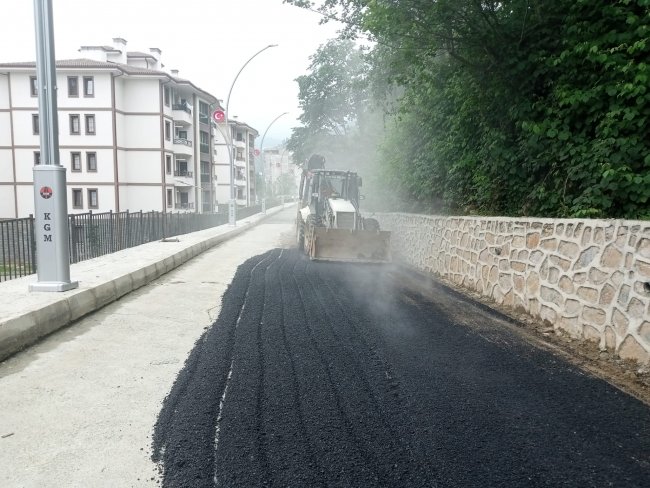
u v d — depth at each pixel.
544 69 7.35
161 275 10.20
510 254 7.27
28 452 3.06
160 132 41.94
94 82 39.28
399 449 3.12
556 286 6.02
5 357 4.75
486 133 9.18
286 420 3.49
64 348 5.12
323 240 12.05
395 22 7.90
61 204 6.54
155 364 4.64
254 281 9.19
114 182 40.06
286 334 5.62
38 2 6.33
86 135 39.56
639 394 4.08
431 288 8.88
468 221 8.95
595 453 3.14
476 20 7.73
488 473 2.88
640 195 5.62
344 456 3.02
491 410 3.72
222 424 3.42
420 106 12.04
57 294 6.31
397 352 5.05
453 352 5.10
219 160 68.81
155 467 2.90
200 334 5.69
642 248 4.62
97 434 3.29
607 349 5.02
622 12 5.99
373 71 14.65
